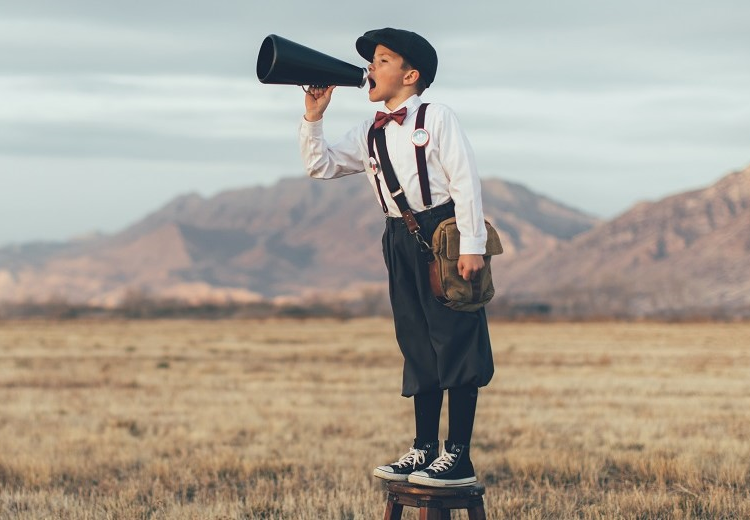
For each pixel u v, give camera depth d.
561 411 17.77
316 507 8.28
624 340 66.88
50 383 26.62
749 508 7.98
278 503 8.46
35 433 14.66
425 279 5.02
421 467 5.28
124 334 81.56
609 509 8.02
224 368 34.09
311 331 93.56
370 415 17.42
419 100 5.05
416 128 4.91
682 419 16.23
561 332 89.06
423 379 5.18
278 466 10.81
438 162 4.92
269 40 4.83
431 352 5.16
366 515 7.78
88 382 26.92
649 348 52.53
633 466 10.42
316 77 4.91
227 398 21.44
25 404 19.73
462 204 4.84
